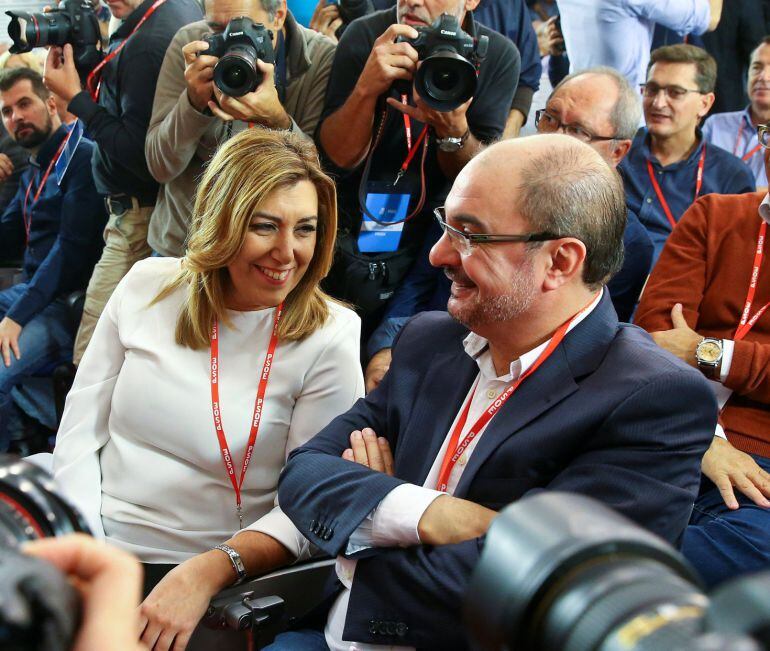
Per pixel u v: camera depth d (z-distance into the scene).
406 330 1.88
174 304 2.03
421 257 2.93
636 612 0.42
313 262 1.99
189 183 3.00
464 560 1.46
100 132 3.16
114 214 3.32
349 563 1.62
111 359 2.08
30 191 3.57
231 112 2.69
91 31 3.16
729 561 2.05
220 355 1.99
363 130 2.74
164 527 1.98
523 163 1.52
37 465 0.58
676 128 3.21
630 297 2.89
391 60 2.62
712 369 2.29
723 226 2.50
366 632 1.53
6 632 0.36
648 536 0.48
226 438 1.97
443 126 2.65
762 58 3.43
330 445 1.79
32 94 3.48
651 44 3.47
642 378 1.51
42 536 0.54
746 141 3.52
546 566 0.46
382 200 2.83
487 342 1.68
